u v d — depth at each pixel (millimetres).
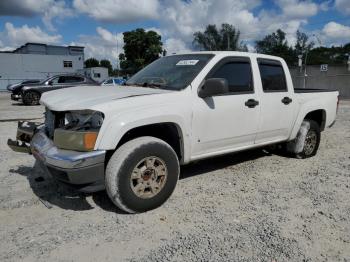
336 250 3121
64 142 3568
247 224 3590
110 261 2934
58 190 4473
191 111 4141
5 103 19562
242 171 5375
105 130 3486
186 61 4711
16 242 3211
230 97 4598
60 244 3180
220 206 4035
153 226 3533
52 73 58000
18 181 4816
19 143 4793
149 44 60844
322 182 4918
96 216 3746
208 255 3016
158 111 3820
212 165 5660
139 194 3727
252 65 5012
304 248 3143
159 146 3781
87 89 4469
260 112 5027
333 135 8625
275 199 4262
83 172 3430
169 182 3924
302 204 4117
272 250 3102
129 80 5137
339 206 4074
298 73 29000
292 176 5176
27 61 55875
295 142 6004
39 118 11734
